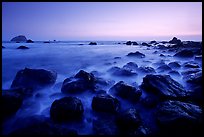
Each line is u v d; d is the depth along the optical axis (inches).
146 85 302.4
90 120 228.5
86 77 325.1
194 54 762.2
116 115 233.9
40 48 1017.5
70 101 228.5
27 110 247.6
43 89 315.9
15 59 572.7
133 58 710.5
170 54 860.6
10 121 215.9
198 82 318.0
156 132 209.2
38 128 173.3
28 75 324.8
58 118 215.3
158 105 246.8
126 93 280.4
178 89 288.8
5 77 379.6
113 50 1063.6
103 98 246.1
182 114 208.4
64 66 526.3
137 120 211.6
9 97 224.2
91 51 973.8
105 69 500.7
